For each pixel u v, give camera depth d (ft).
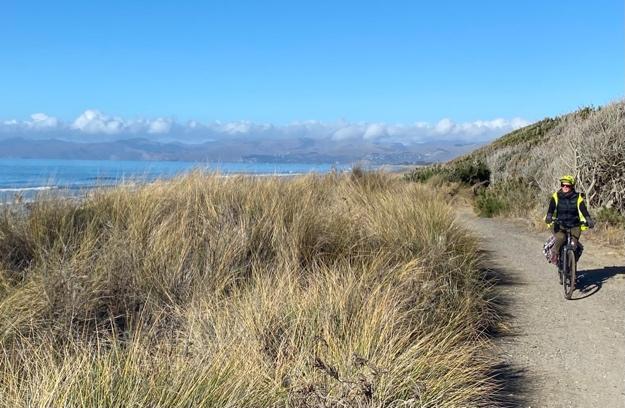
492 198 63.16
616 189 48.29
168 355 13.11
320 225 25.41
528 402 15.58
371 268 21.02
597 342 20.80
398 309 17.26
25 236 21.81
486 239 43.62
